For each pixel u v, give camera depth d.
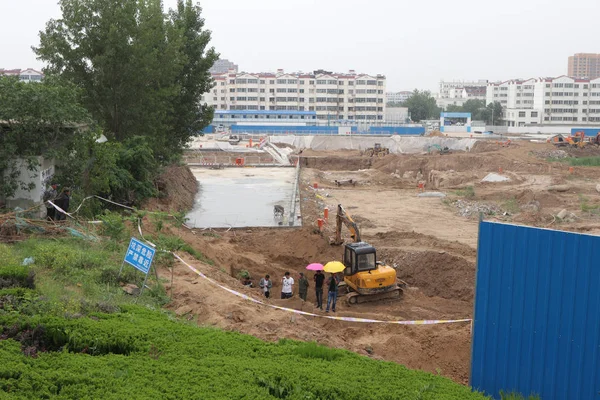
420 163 71.75
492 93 194.00
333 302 21.22
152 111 37.72
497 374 11.41
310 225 36.94
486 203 46.94
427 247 31.33
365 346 16.41
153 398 8.91
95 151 28.11
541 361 10.91
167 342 11.36
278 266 28.59
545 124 153.00
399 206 47.34
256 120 137.62
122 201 31.55
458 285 25.89
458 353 16.52
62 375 9.42
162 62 38.72
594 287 10.27
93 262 17.75
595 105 160.38
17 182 24.91
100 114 36.09
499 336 11.34
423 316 22.23
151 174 37.28
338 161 77.94
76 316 12.17
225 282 20.61
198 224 35.50
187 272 20.20
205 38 47.69
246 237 33.06
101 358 10.46
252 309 17.33
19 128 24.97
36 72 140.12
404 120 172.88
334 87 157.38
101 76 35.12
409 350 16.47
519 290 11.06
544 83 160.12
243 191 49.66
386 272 23.89
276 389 9.59
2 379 9.20
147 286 17.25
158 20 37.31
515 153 78.88
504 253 11.17
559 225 39.34
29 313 12.00
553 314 10.73
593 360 10.34
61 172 27.31
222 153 82.50
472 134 125.62
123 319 12.63
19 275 13.99
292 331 15.71
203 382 9.61
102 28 34.72
